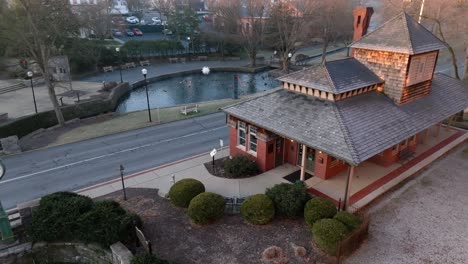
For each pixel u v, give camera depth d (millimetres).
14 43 29281
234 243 13875
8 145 24266
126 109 40469
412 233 14359
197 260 12984
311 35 61906
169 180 19234
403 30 18812
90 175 20641
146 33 83375
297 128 16797
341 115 16438
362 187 17734
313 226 13430
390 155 19719
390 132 16641
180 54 65562
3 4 29141
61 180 20141
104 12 72625
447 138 24031
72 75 51125
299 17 55594
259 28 57656
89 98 39625
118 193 18125
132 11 114938
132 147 25031
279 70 55438
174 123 30594
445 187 17922
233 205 15766
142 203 16969
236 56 66750
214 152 19547
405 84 18578
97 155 23703
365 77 18938
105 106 38969
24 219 14883
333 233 12648
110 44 62969
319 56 64625
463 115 29844
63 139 27297
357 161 13867
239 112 19875
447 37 37406
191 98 44625
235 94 42000
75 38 51219
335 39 71125
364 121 16672
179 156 23109
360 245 13617
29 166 22203
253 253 13281
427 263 12719
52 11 30500
